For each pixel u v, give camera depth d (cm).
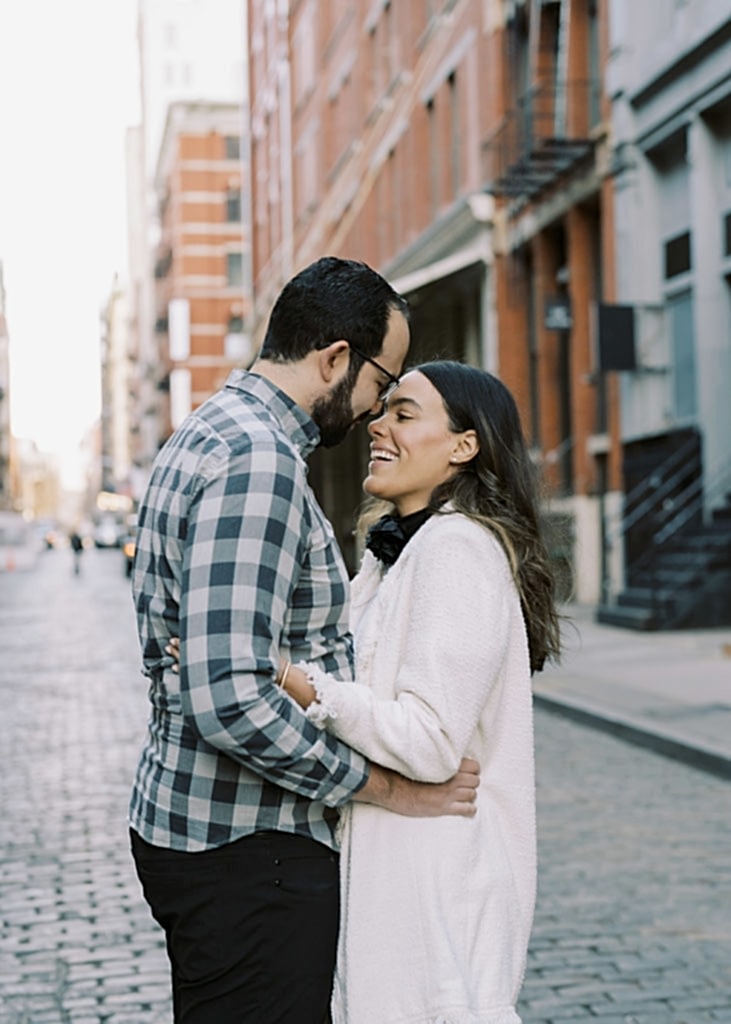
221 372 6919
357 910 238
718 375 1680
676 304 1788
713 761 827
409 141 2859
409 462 256
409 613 245
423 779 234
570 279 2084
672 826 688
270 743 216
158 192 8425
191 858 228
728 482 1675
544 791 780
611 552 1908
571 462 2177
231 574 215
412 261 2845
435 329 2881
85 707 1234
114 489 11594
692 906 546
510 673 247
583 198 2014
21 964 491
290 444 229
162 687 232
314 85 3984
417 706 232
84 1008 445
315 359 237
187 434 231
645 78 1783
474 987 233
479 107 2408
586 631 1625
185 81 10406
